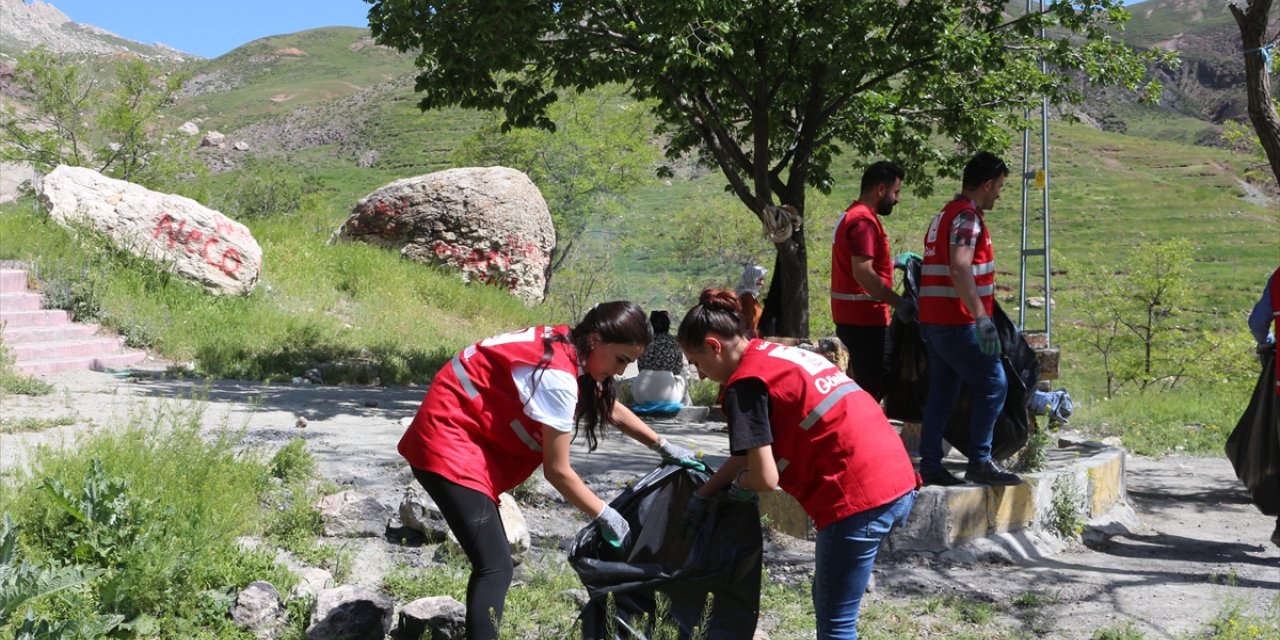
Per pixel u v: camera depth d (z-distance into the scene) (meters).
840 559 3.46
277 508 5.65
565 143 32.38
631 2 12.51
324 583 4.78
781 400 3.46
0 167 30.67
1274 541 6.28
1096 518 6.80
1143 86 14.10
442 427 3.58
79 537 4.60
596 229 35.09
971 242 5.34
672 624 3.73
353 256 19.12
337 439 7.72
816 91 13.01
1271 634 4.63
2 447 6.68
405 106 102.19
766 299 9.99
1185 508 7.81
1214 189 67.25
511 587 4.85
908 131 16.12
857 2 11.59
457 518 3.56
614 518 3.62
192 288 14.69
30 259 13.04
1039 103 14.36
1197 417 13.84
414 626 4.22
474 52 12.12
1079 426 12.33
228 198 29.59
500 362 3.57
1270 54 8.91
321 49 167.00
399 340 15.57
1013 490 6.04
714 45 11.16
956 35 12.49
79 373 10.99
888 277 6.36
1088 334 26.14
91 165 28.89
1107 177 70.12
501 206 21.61
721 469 3.69
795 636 4.66
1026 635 4.76
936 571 5.64
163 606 4.22
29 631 3.65
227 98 130.75
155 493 5.05
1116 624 4.88
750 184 34.38
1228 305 39.25
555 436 3.49
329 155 91.31
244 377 11.89
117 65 29.17
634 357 3.61
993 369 5.59
